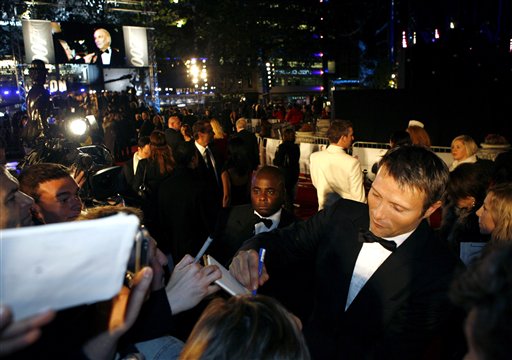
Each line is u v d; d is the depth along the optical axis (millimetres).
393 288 1574
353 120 13688
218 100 24328
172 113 17703
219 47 23891
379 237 1622
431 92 12531
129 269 1017
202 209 3607
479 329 554
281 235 2035
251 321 835
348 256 1754
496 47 13703
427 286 1531
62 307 647
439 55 13586
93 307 1016
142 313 1248
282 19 26734
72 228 594
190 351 859
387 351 1563
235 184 5375
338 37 32562
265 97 33250
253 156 6812
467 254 2137
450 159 7109
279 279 2322
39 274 597
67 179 1848
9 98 17266
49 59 14695
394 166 1483
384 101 13188
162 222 3793
